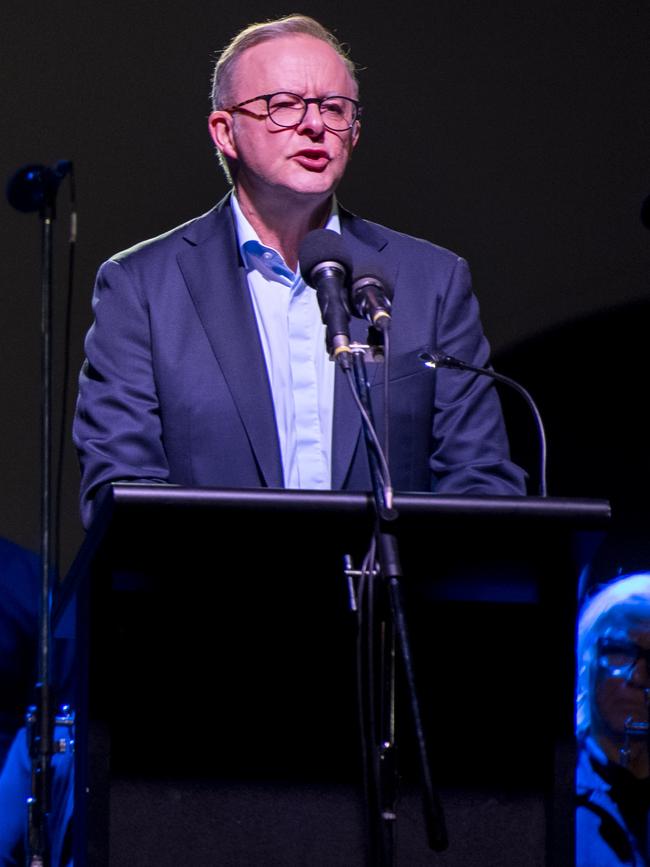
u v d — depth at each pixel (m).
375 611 5.03
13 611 10.34
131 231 10.75
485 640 5.14
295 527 4.77
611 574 10.59
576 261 10.98
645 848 8.60
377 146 10.91
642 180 11.04
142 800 4.89
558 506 4.85
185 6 10.89
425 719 5.08
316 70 7.01
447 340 7.16
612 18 11.12
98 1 10.84
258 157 6.99
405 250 7.33
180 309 6.93
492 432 7.00
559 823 5.06
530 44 11.08
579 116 11.06
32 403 10.56
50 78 10.74
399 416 6.83
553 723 5.10
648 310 10.95
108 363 6.83
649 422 10.88
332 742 5.00
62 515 10.52
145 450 6.59
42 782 6.96
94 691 4.84
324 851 4.96
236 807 4.94
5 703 10.27
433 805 4.48
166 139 10.83
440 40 11.03
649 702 8.84
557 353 10.89
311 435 6.98
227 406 6.70
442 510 4.80
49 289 8.45
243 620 5.00
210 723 4.96
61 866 7.31
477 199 10.97
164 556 4.87
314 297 7.23
